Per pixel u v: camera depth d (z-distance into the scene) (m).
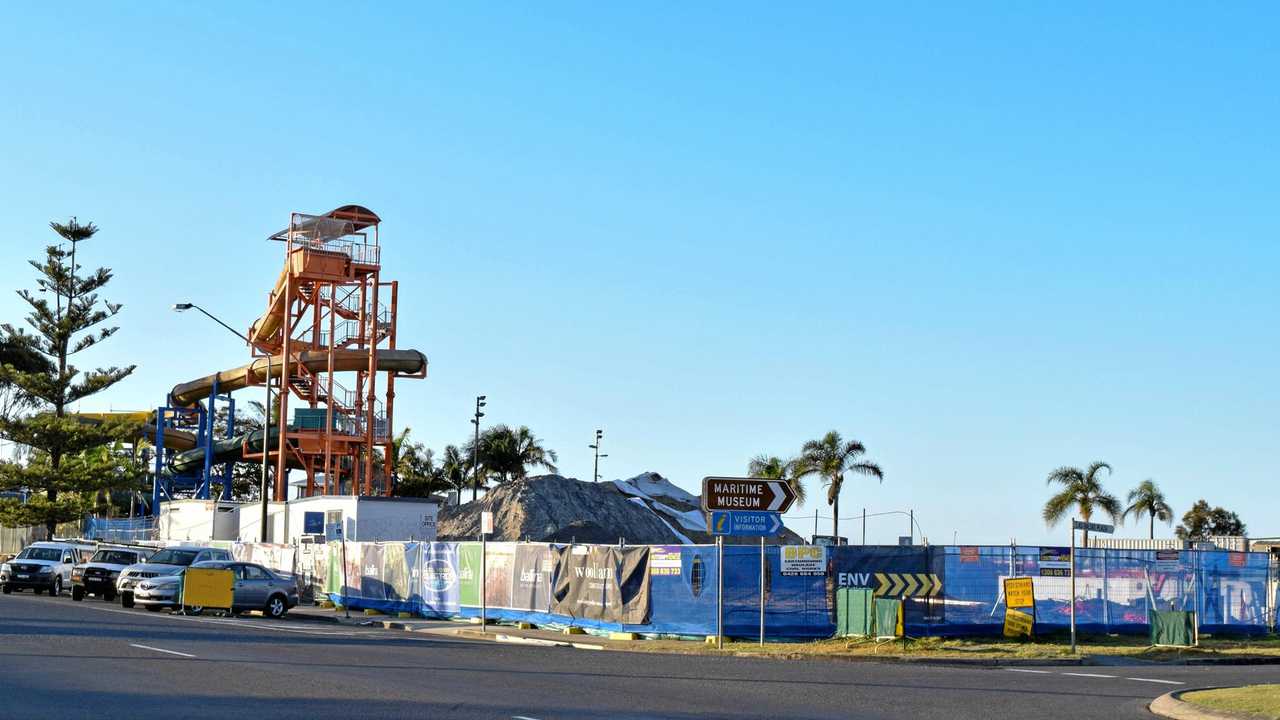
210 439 71.56
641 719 14.29
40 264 68.81
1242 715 15.41
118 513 83.44
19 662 18.92
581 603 31.00
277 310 65.75
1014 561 29.25
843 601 27.94
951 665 24.38
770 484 28.09
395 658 21.84
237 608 35.44
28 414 72.69
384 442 65.25
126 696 15.12
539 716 14.27
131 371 70.81
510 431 107.75
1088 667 24.34
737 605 28.12
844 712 15.65
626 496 98.44
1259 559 31.88
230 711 14.00
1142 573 30.53
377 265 63.06
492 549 34.16
